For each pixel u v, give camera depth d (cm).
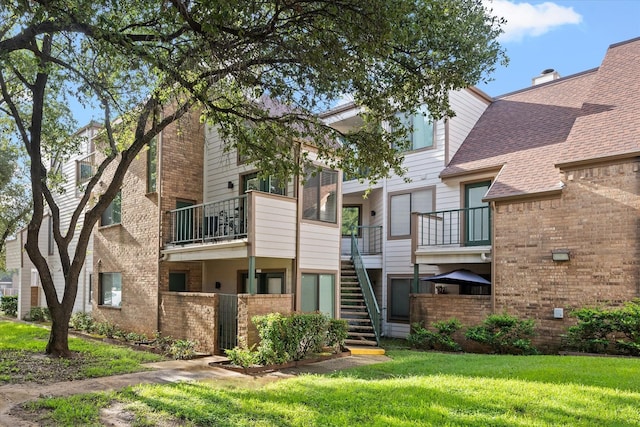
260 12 667
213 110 866
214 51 698
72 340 1327
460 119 1669
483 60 830
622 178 1071
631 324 977
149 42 777
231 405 649
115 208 1658
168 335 1312
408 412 590
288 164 879
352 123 1850
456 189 1546
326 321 1135
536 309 1173
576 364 860
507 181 1307
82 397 709
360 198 1955
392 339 1622
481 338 1184
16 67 1018
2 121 1311
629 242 1049
